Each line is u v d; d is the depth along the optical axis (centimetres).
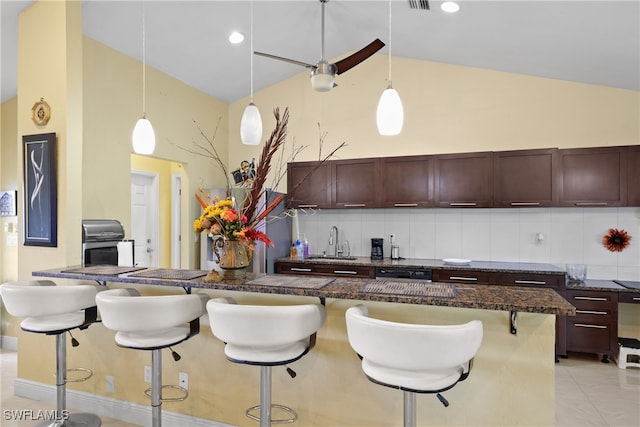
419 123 447
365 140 470
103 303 183
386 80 460
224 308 163
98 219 342
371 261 420
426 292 179
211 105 510
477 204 396
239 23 366
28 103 294
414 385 146
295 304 213
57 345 240
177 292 238
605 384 309
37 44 292
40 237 287
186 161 466
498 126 418
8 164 395
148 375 249
